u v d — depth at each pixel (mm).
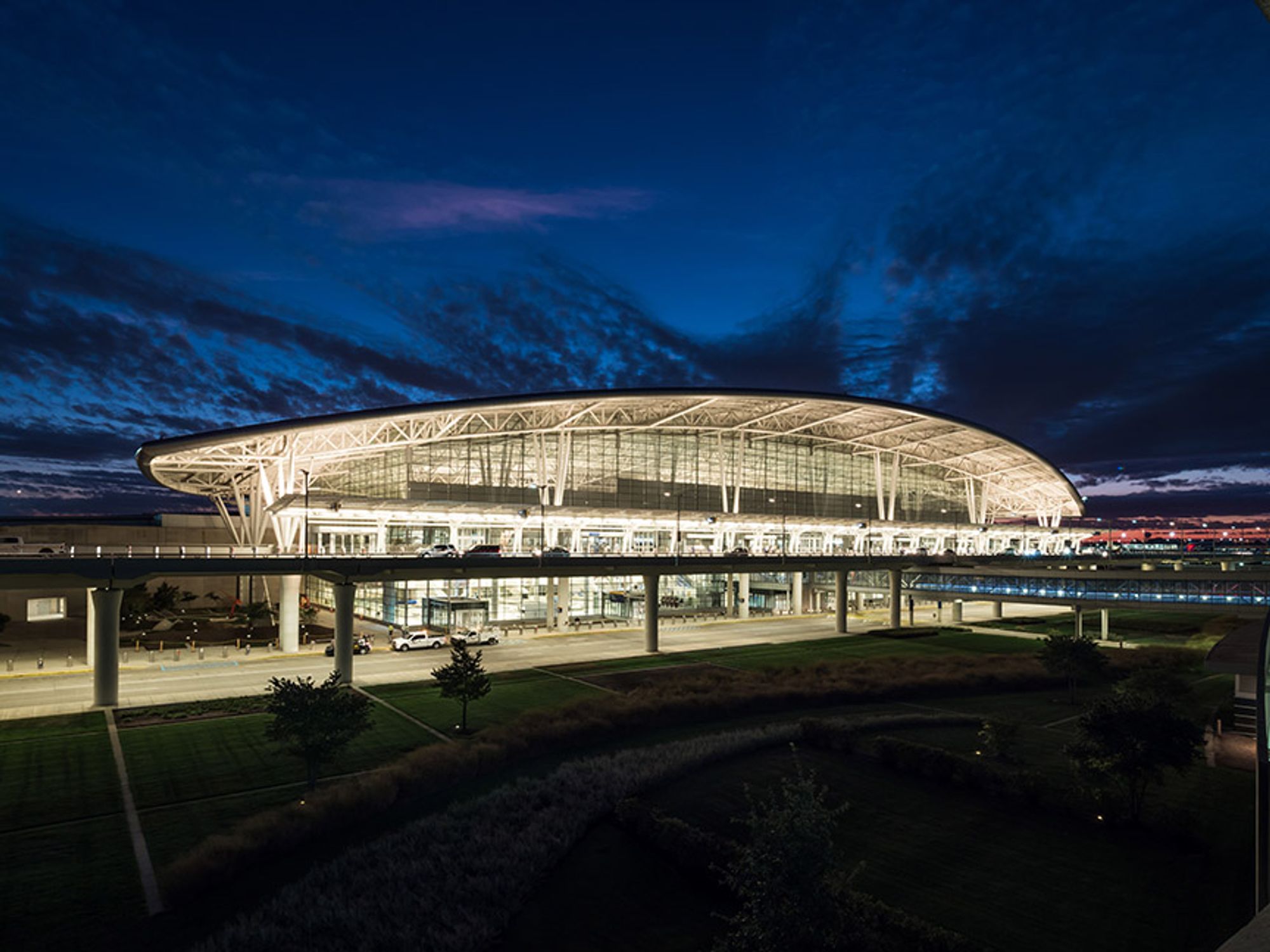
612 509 72562
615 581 85188
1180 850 21859
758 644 62656
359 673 46656
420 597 72375
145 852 20812
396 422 62312
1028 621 84688
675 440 88000
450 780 27234
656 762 28609
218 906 18312
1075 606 63219
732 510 92000
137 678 43969
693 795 26250
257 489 65312
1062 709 40438
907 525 98750
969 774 26891
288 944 16469
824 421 87500
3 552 40375
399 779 25828
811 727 32344
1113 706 24203
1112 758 23109
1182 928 17750
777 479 96625
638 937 17828
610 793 25453
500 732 31938
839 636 68688
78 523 98250
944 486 115875
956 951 16078
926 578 76250
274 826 21734
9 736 31562
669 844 21578
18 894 18406
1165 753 22734
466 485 74750
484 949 17156
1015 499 128625
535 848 21281
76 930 16953
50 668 46531
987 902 19016
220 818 23219
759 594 94938
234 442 55219
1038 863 21188
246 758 28797
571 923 18469
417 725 34250
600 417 76500
